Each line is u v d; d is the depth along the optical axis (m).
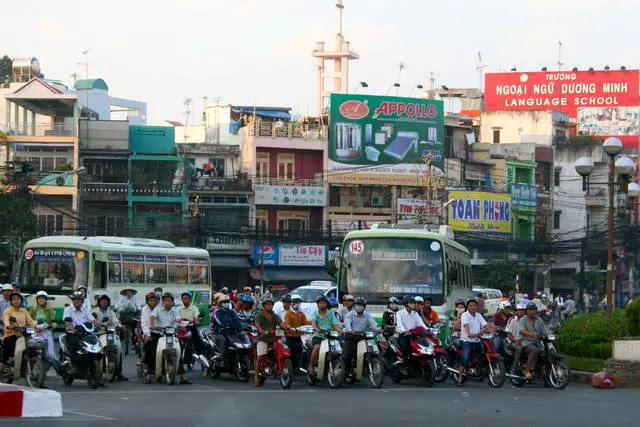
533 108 104.44
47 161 75.06
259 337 24.92
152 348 25.45
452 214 84.06
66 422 16.58
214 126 90.88
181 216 76.94
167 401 20.64
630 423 17.75
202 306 44.38
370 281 31.91
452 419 17.97
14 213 62.56
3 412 17.20
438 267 31.88
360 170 82.44
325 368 25.11
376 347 25.52
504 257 87.25
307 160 81.88
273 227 80.12
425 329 26.34
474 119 101.81
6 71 105.62
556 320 51.72
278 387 24.89
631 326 29.34
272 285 78.06
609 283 34.22
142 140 78.62
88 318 24.52
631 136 100.94
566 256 94.94
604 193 96.25
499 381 26.11
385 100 83.50
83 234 74.62
